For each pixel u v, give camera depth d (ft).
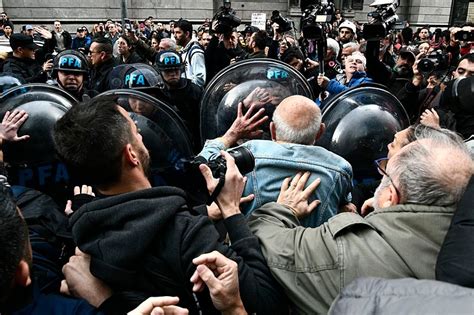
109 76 8.77
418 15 54.13
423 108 10.34
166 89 8.44
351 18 50.08
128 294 3.22
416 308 2.05
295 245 3.70
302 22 12.94
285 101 5.08
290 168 4.64
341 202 5.02
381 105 6.63
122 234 3.17
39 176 5.87
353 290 2.32
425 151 3.57
